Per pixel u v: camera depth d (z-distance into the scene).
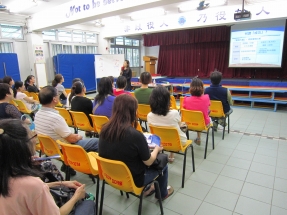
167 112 2.10
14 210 0.77
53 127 1.87
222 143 3.27
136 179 1.45
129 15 6.49
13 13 6.05
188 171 2.47
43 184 0.83
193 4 5.36
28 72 6.93
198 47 8.22
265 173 2.40
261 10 4.70
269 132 3.76
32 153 0.85
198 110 2.72
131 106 1.39
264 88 5.42
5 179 0.76
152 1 3.43
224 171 2.46
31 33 6.52
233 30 6.68
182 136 2.15
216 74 3.31
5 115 2.11
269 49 6.21
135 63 10.49
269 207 1.86
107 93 2.56
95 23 7.65
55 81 4.59
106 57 7.79
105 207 1.90
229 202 1.94
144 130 3.24
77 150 1.59
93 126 2.73
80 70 7.96
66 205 1.09
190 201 1.96
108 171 1.46
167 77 8.74
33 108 3.58
